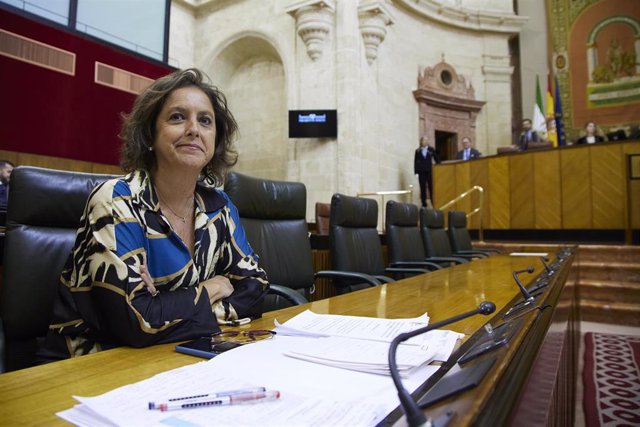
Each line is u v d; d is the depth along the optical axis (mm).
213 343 861
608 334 4430
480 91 11273
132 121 1199
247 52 9414
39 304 1240
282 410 503
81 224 1052
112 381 656
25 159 5547
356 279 2260
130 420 476
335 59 7984
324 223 5234
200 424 466
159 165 1192
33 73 5523
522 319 772
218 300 1142
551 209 7570
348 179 7781
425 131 10367
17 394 596
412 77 10117
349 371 662
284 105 8969
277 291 1739
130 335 882
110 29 6504
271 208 2229
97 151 6125
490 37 11320
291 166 8250
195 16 9688
